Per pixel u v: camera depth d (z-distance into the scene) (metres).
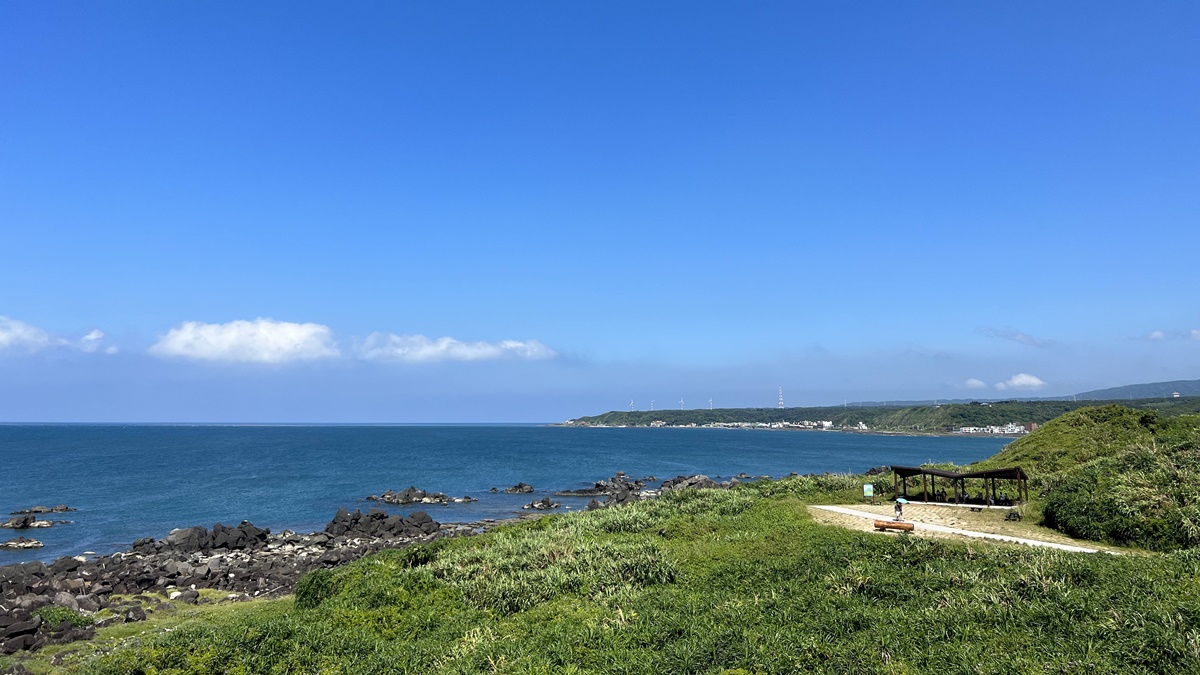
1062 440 34.16
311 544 41.56
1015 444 37.41
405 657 13.19
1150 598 11.04
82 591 26.88
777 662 10.34
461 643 13.83
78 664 18.03
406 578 18.62
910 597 13.45
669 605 14.47
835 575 15.44
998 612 11.58
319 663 13.14
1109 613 10.70
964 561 15.58
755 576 16.73
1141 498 19.30
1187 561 13.16
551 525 27.81
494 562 19.95
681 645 11.35
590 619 14.06
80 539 43.94
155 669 12.78
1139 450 24.66
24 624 20.59
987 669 9.46
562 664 11.74
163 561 34.25
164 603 24.98
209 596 26.97
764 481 37.03
